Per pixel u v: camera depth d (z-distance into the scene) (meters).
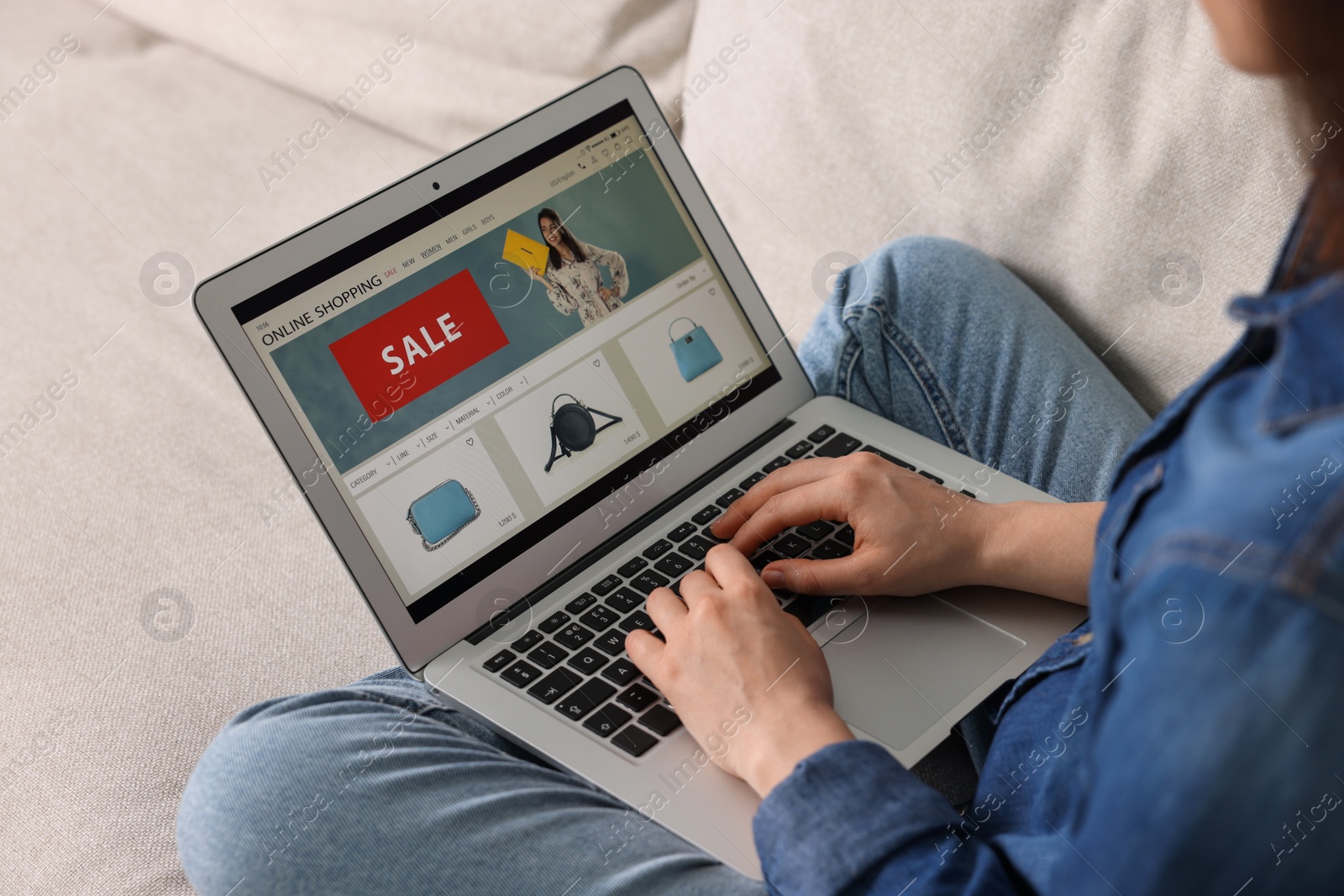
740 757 0.55
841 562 0.67
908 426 0.90
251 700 0.82
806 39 1.11
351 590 0.92
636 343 0.81
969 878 0.46
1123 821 0.31
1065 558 0.64
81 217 1.44
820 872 0.48
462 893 0.54
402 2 1.47
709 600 0.61
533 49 1.38
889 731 0.61
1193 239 0.84
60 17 1.87
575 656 0.68
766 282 1.18
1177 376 0.87
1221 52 0.35
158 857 0.71
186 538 0.98
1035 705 0.56
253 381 0.68
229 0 1.65
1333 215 0.35
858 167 1.09
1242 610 0.28
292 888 0.55
